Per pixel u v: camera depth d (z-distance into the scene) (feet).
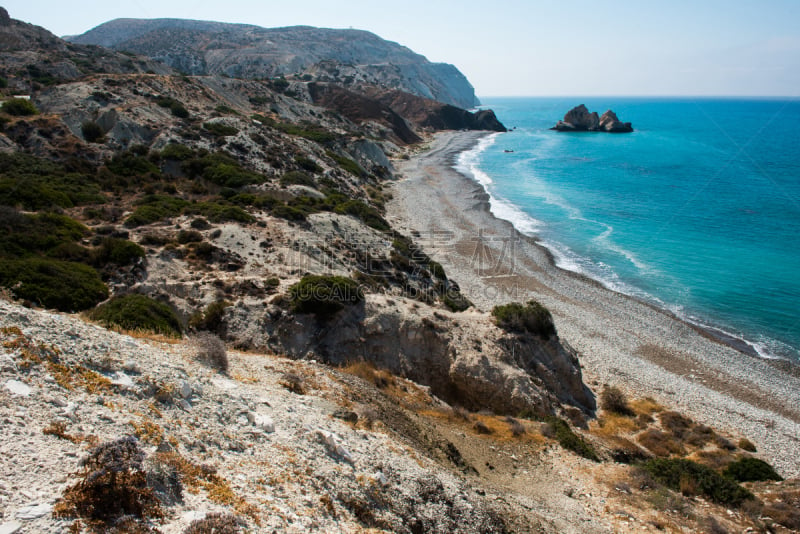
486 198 229.04
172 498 20.89
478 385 72.79
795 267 148.15
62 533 16.40
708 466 63.36
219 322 67.46
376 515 28.25
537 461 53.01
